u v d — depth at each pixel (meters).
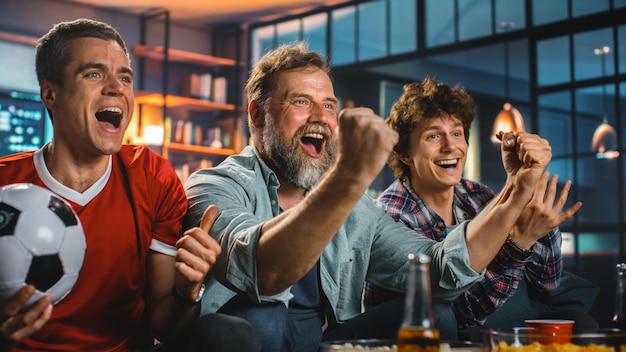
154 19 7.50
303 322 1.74
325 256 1.79
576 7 5.87
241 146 7.54
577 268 5.79
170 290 1.55
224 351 1.31
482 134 9.29
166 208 1.58
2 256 1.16
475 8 6.47
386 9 6.96
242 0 6.98
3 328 1.15
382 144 1.13
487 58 8.83
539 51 6.09
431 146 2.20
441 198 2.24
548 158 1.58
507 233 1.64
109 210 1.49
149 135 6.88
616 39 5.62
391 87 8.26
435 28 6.79
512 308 2.14
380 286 1.92
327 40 7.26
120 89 1.46
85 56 1.44
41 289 1.18
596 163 5.79
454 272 1.66
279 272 1.30
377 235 1.91
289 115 1.80
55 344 1.41
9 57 6.41
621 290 1.67
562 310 2.15
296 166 1.81
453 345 1.23
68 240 1.22
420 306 1.00
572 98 5.90
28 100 6.52
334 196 1.18
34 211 1.19
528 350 1.17
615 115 5.65
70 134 1.45
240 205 1.63
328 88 1.85
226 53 7.98
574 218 5.88
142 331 1.58
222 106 7.41
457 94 2.23
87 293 1.44
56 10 6.81
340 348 1.16
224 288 1.67
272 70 1.85
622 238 5.58
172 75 7.46
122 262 1.49
